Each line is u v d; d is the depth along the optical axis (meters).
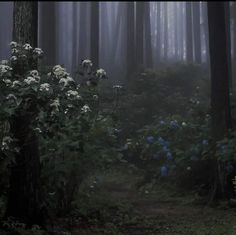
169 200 10.30
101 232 7.36
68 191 8.00
